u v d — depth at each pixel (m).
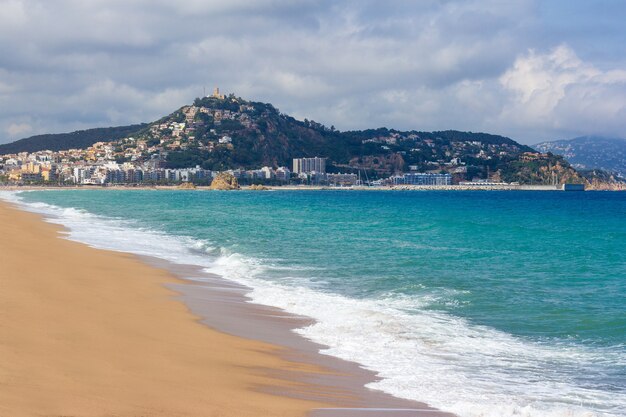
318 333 15.85
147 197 151.25
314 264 28.86
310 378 12.07
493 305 19.67
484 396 11.43
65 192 199.38
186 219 62.31
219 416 9.26
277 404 10.22
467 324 17.23
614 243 40.03
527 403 11.16
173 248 35.41
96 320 15.20
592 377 12.77
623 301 20.33
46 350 11.87
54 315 15.11
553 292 21.97
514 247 37.03
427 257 31.58
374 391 11.48
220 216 68.62
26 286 18.67
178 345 13.70
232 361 12.81
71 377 10.35
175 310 17.72
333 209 93.88
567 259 31.28
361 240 40.56
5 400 8.78
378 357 13.88
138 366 11.61
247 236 43.25
